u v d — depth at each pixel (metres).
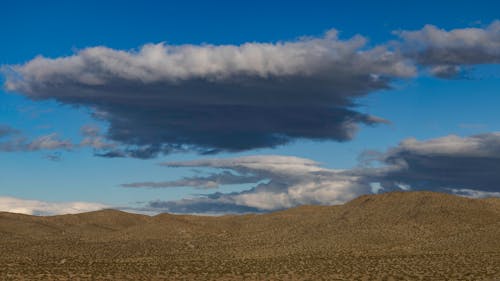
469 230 150.12
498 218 159.12
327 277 96.50
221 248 157.62
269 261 127.44
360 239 149.50
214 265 118.19
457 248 138.25
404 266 111.19
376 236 150.50
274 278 96.12
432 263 115.06
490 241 140.25
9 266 111.69
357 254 136.38
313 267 112.19
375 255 134.25
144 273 102.12
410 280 91.44
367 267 110.81
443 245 141.38
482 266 108.06
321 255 137.12
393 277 94.94
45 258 139.50
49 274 97.62
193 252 152.12
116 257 143.62
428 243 143.88
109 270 106.31
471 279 91.31
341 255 135.75
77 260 135.00
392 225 157.25
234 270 107.81
